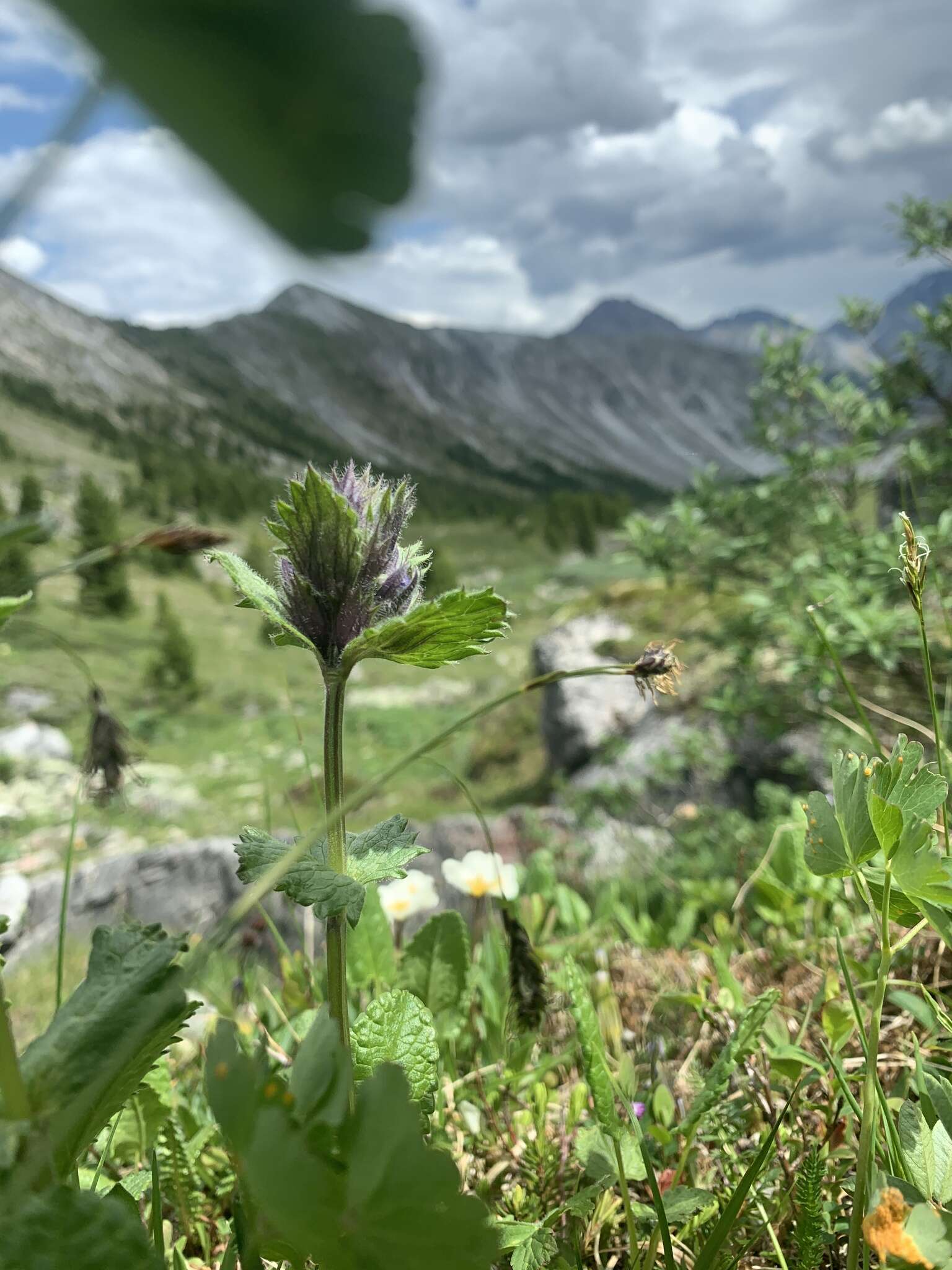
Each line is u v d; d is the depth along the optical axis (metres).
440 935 0.33
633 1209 0.23
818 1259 0.20
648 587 2.28
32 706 6.12
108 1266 0.13
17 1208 0.13
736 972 0.41
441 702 6.70
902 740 0.18
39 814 2.71
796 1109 0.26
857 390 1.21
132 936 0.16
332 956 0.18
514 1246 0.21
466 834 1.24
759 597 1.04
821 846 0.19
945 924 0.17
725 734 1.39
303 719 5.87
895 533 0.92
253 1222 0.14
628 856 1.01
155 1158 0.20
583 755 1.92
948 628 0.39
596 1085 0.21
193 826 2.85
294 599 0.19
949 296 1.21
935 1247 0.14
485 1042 0.36
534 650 2.31
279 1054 0.32
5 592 0.13
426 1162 0.11
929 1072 0.22
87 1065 0.15
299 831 0.35
